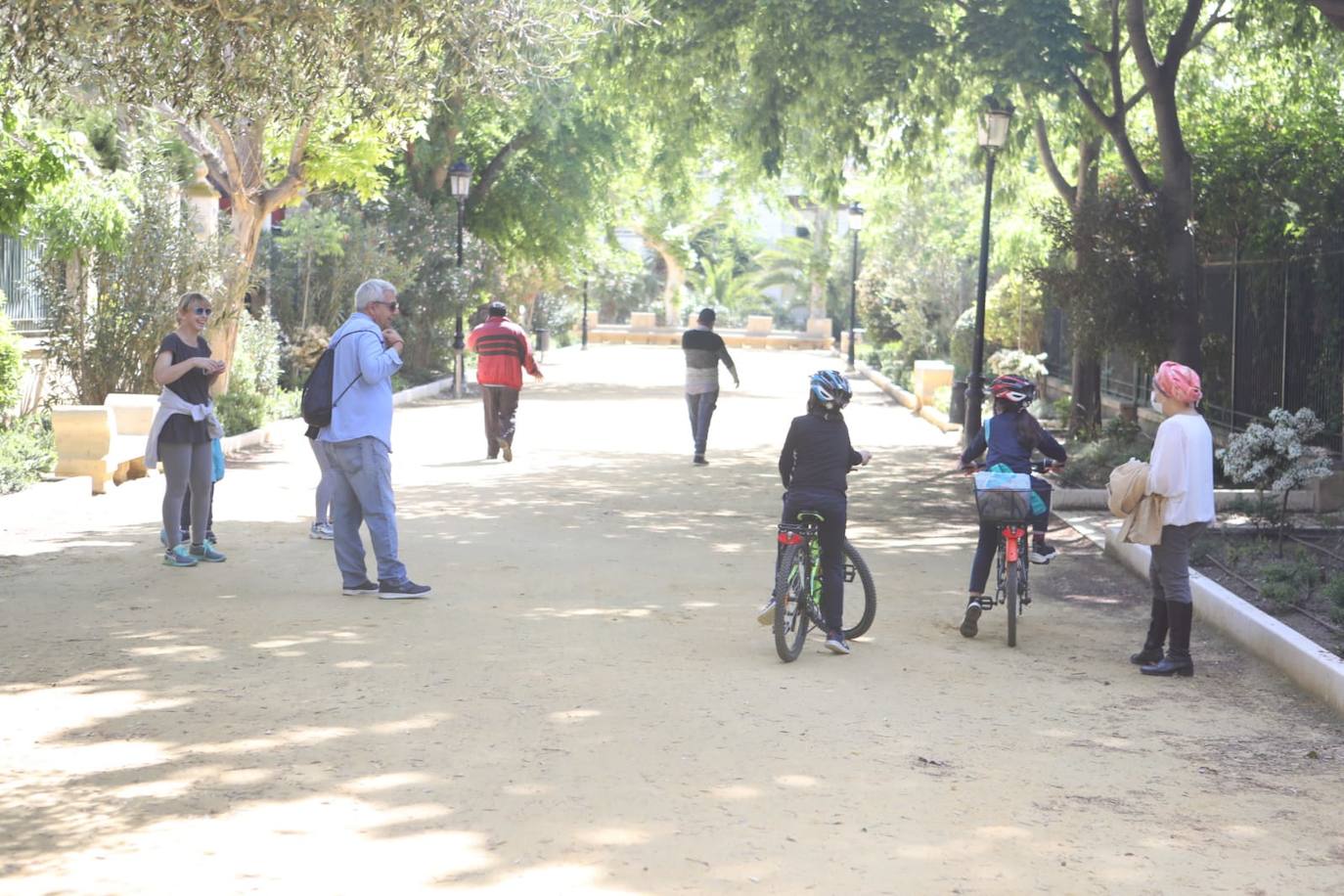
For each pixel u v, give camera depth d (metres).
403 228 31.30
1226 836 5.35
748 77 19.48
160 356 10.45
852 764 6.10
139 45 9.67
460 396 29.52
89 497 14.24
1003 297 30.81
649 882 4.67
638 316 62.97
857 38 17.28
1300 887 4.85
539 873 4.74
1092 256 17.52
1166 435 8.04
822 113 19.06
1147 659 8.23
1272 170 17.22
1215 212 17.61
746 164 21.02
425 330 31.94
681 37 18.64
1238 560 11.16
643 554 11.71
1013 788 5.85
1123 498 8.07
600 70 19.17
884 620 9.39
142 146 19.67
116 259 18.98
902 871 4.86
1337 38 17.97
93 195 16.41
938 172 32.94
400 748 6.17
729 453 19.83
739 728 6.62
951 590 10.54
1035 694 7.51
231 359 20.89
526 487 15.84
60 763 5.90
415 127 14.28
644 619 9.12
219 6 9.58
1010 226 27.69
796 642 8.11
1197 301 17.08
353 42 10.31
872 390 35.19
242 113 11.26
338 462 9.59
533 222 34.34
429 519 13.32
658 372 40.19
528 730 6.50
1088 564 11.69
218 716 6.64
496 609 9.32
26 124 12.52
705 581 10.56
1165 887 4.80
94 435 14.77
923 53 17.70
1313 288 15.76
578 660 7.91
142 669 7.51
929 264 37.62
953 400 23.97
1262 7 18.38
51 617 8.75
